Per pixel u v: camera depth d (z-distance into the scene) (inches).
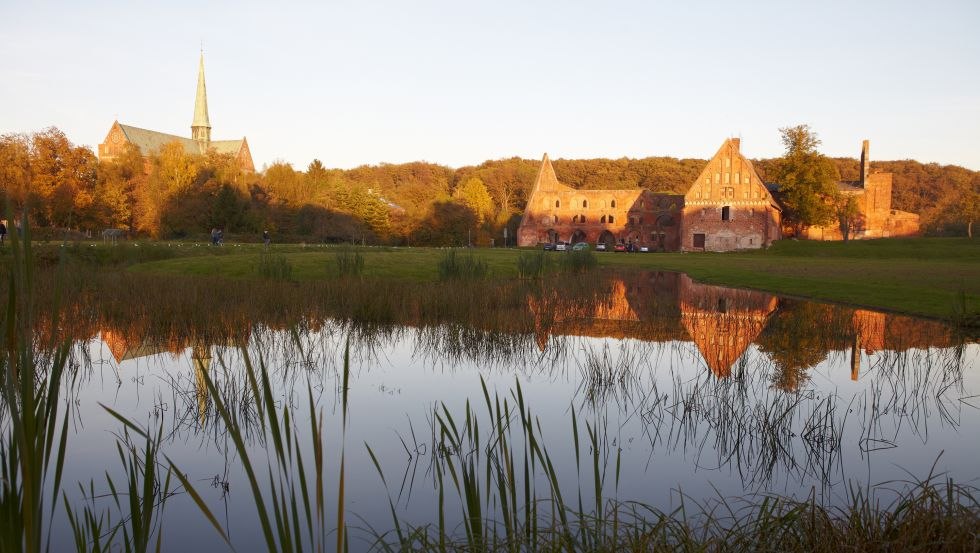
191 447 249.3
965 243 1930.4
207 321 474.9
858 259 1763.0
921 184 3828.7
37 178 1940.2
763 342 474.3
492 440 251.9
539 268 886.4
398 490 206.7
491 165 4092.0
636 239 2812.5
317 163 2819.9
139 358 400.8
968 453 241.6
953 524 138.3
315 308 565.6
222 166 2498.8
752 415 287.9
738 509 187.0
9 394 77.0
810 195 2342.5
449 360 408.2
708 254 2181.3
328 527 182.5
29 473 77.2
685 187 3814.0
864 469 225.8
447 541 147.4
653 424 275.3
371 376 363.6
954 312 575.8
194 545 174.6
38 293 488.1
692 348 448.8
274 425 91.8
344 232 2303.2
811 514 146.7
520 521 178.9
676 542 146.3
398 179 3887.8
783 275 1098.7
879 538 141.1
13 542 88.4
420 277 899.4
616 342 472.1
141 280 641.0
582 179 4092.0
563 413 291.3
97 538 128.0
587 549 139.3
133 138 3420.3
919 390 336.5
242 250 1234.0
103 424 276.1
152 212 2150.6
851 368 387.9
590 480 213.8
